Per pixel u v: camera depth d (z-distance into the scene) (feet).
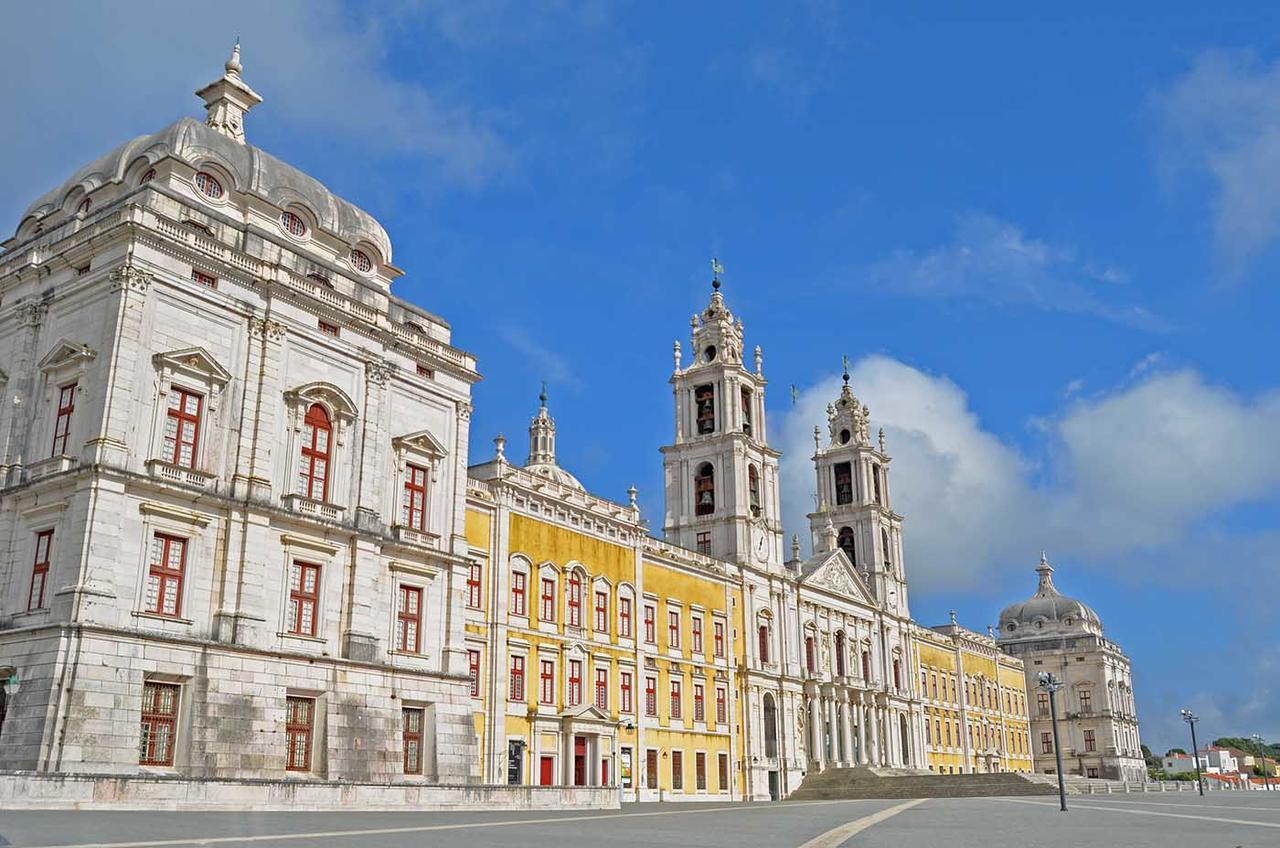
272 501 143.95
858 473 366.63
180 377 136.67
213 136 159.43
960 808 167.53
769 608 289.94
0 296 148.46
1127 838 87.51
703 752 253.65
